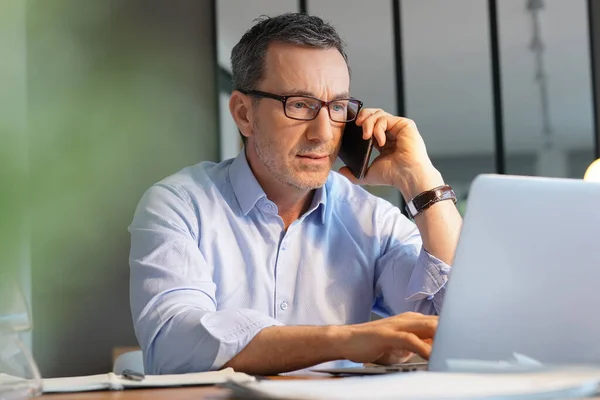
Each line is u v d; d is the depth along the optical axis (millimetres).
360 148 1729
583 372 870
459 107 4375
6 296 774
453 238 1631
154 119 4508
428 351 1058
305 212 1786
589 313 922
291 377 1112
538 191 906
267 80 1655
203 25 4535
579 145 4316
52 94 4410
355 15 4438
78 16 4504
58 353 4395
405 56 4406
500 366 897
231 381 773
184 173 1757
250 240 1713
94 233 4438
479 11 4387
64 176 4395
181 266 1477
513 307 905
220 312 1247
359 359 1113
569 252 918
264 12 4477
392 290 1788
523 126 4348
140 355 1665
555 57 4348
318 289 1751
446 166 4379
